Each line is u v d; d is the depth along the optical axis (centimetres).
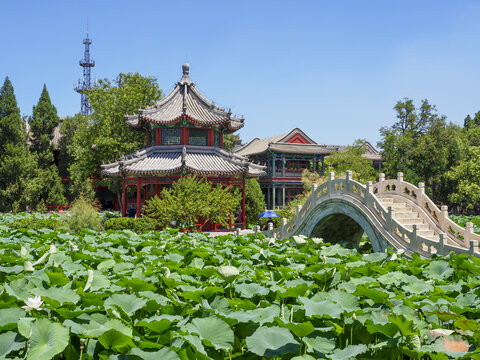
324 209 1720
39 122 4753
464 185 3772
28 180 4009
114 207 5362
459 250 1125
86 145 3897
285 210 3228
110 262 759
